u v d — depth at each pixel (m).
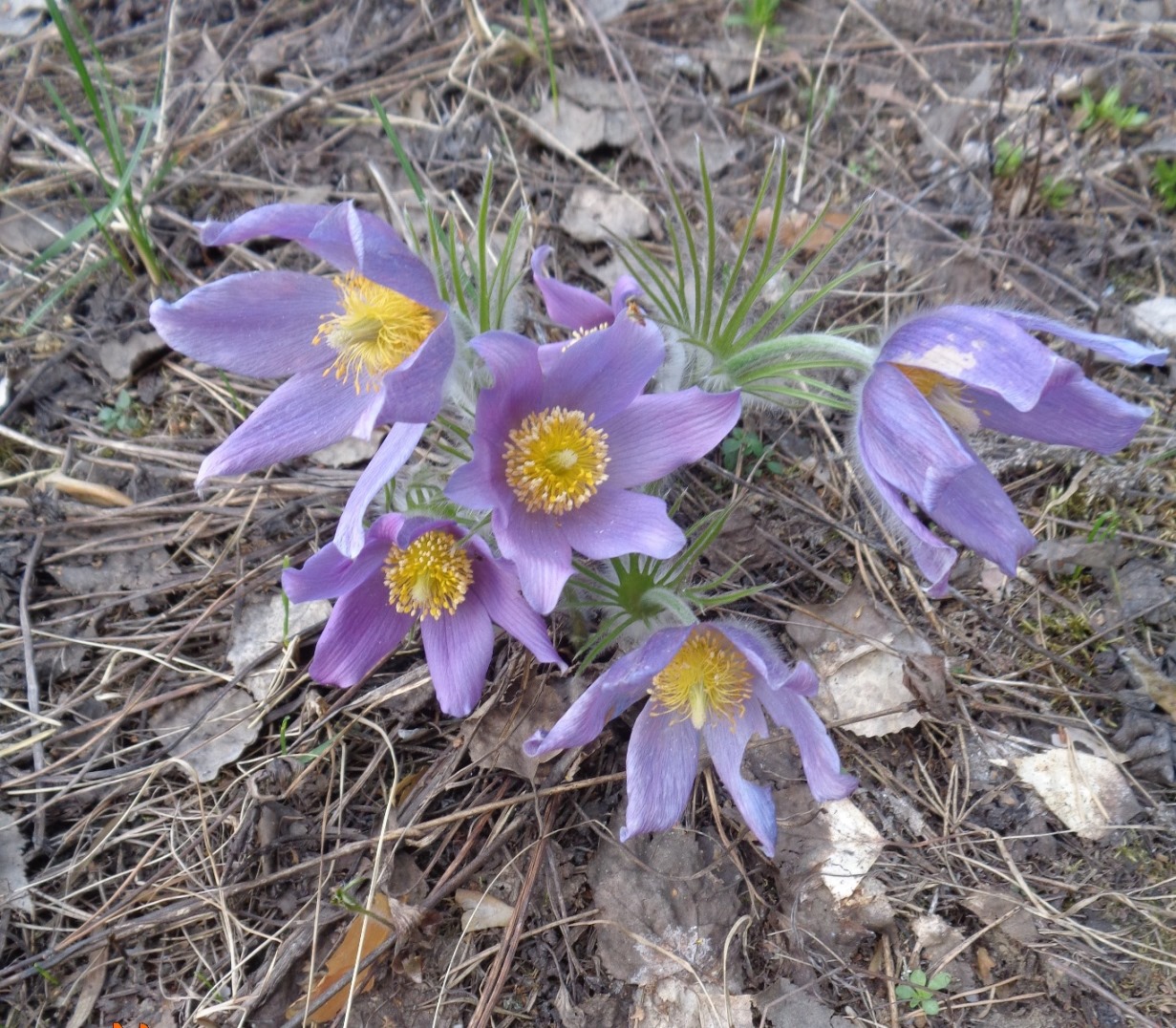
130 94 0.34
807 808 0.22
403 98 0.34
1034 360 0.17
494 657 0.23
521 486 0.18
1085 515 0.25
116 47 0.36
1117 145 0.32
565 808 0.22
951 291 0.29
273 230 0.17
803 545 0.25
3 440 0.27
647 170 0.32
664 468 0.19
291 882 0.21
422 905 0.20
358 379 0.19
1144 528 0.25
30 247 0.31
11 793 0.22
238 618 0.24
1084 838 0.21
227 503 0.26
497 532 0.17
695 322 0.21
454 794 0.22
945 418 0.19
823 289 0.21
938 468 0.17
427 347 0.16
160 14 0.37
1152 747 0.22
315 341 0.19
